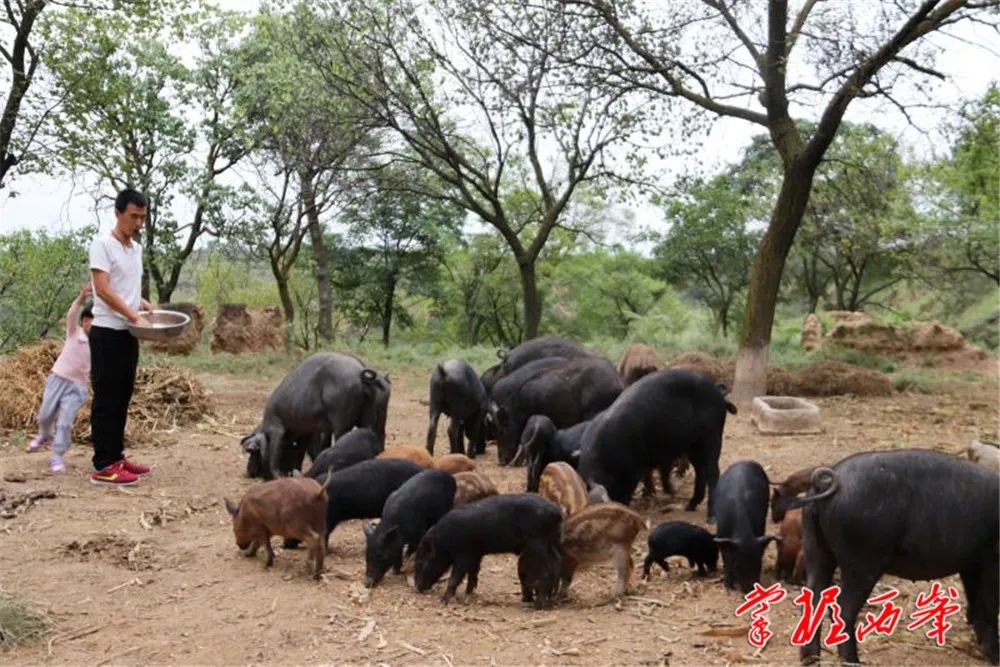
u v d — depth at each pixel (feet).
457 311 132.36
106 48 66.95
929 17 44.16
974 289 115.55
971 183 83.97
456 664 17.22
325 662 17.31
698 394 26.61
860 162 65.82
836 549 16.60
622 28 49.06
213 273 136.36
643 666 17.16
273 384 60.64
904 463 16.42
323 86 67.41
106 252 28.84
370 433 27.14
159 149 85.35
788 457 36.01
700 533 22.08
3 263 74.69
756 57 49.14
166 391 42.14
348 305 133.69
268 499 22.07
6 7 61.41
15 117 63.16
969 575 17.44
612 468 26.27
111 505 27.63
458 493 23.85
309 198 91.04
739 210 109.81
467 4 57.36
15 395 39.19
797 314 139.74
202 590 20.97
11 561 22.52
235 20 87.35
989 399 54.54
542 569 19.98
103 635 18.52
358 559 23.44
